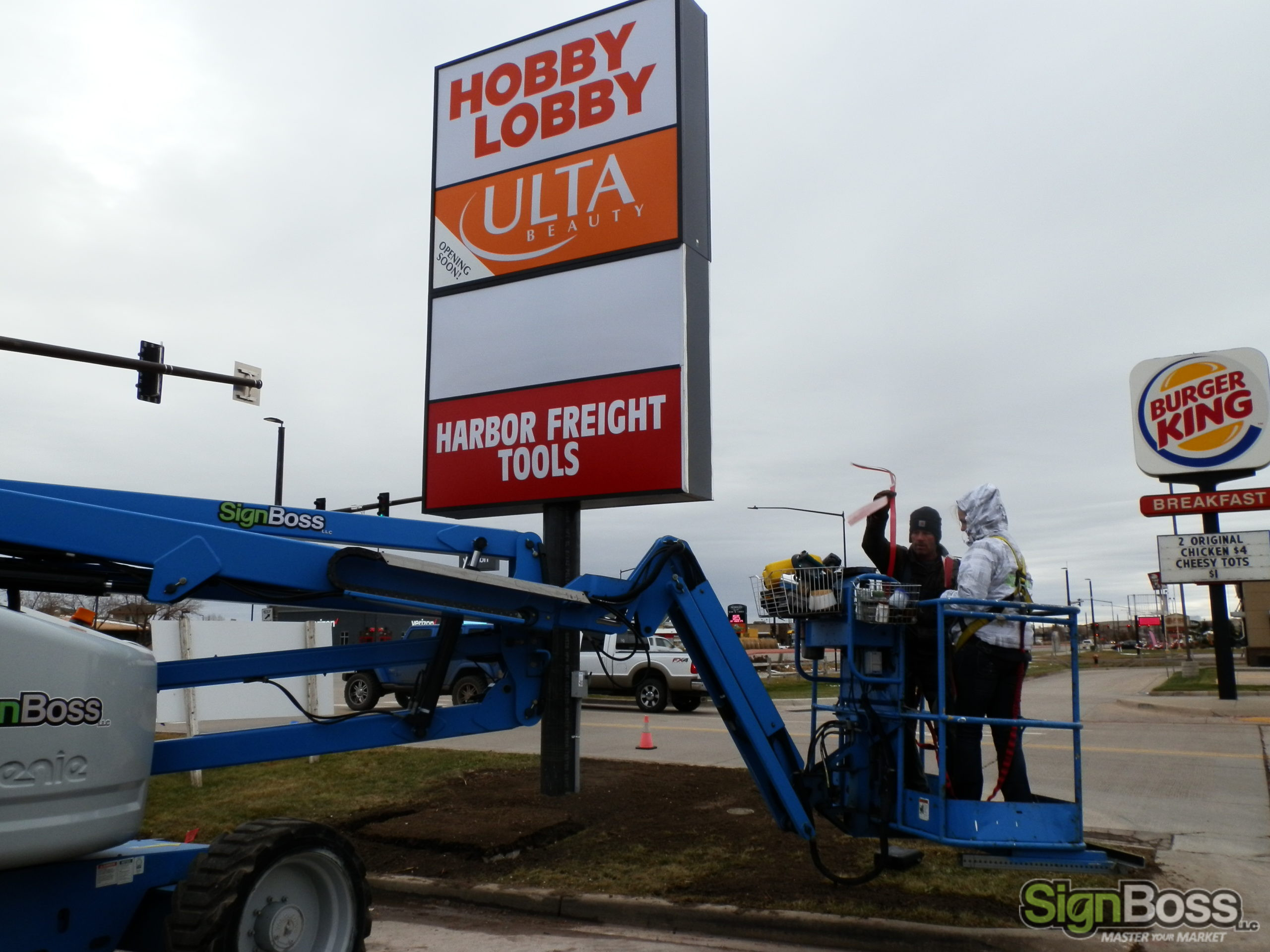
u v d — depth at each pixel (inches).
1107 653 3112.7
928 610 219.0
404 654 199.6
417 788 365.1
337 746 186.4
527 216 393.4
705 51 394.3
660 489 346.6
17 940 135.3
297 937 153.5
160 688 171.6
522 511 390.0
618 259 368.8
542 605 212.1
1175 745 485.1
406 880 244.5
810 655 238.7
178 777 401.1
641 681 763.4
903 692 214.1
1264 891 223.6
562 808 320.8
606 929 216.2
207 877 144.0
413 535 210.2
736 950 199.5
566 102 392.5
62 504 149.6
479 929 216.7
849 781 223.0
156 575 156.9
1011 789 209.0
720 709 243.0
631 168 372.8
